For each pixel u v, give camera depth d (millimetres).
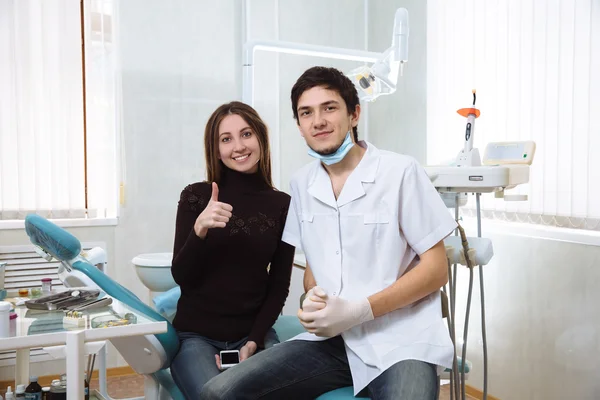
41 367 3008
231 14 3355
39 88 2979
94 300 1615
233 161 1807
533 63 2365
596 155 2121
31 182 2986
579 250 2207
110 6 3119
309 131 1543
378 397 1367
